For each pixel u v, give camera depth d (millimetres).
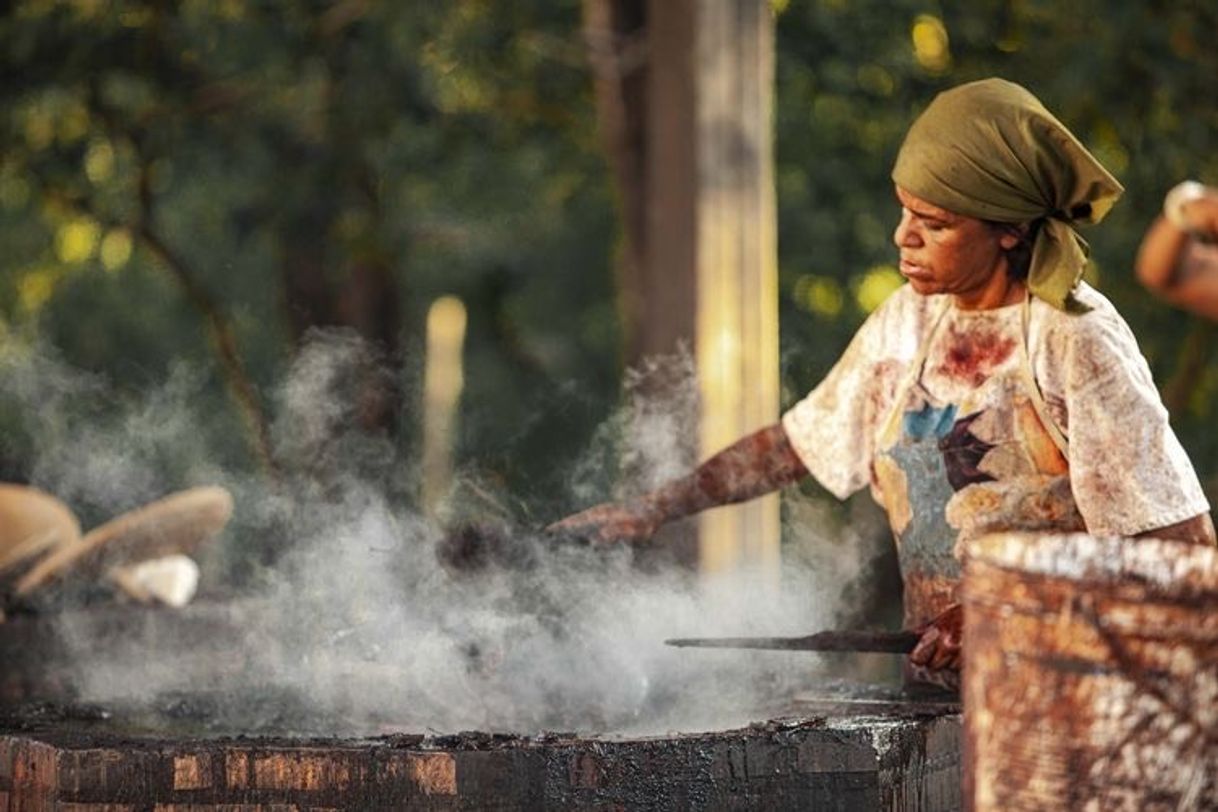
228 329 23750
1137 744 6137
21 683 11242
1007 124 8508
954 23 19672
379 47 22047
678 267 15547
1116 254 20078
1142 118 18781
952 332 9062
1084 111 19141
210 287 29828
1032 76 19484
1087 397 8445
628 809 7902
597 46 19469
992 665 6355
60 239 26906
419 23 21828
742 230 15516
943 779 8688
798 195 21484
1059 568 6207
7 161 22422
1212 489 18891
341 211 23297
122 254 27672
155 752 7992
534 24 22969
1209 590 6066
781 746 8047
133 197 23297
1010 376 8789
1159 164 18734
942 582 9070
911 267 8852
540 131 25391
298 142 23078
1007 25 19656
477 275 33500
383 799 7836
